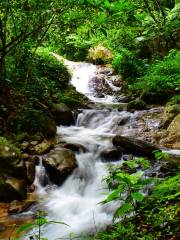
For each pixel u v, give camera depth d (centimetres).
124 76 1366
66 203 560
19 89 861
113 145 751
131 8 430
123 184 298
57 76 1174
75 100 1044
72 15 554
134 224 406
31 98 862
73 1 550
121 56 1396
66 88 1183
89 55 1597
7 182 559
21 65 925
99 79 1356
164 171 612
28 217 508
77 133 862
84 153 716
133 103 1029
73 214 529
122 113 998
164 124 887
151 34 911
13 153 602
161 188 344
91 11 535
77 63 1491
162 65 1200
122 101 1188
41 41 877
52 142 762
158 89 1084
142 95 1097
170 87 1092
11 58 903
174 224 383
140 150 702
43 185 628
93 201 568
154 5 786
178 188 359
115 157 706
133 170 618
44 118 800
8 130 750
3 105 800
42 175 633
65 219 511
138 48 1462
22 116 777
